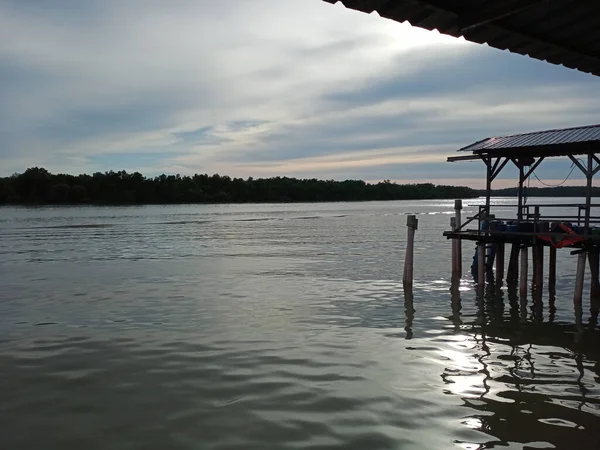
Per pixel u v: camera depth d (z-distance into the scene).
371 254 30.59
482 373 9.66
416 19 4.44
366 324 13.56
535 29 4.75
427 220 71.19
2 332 12.84
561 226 17.19
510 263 20.62
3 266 26.00
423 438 7.07
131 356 10.81
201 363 10.31
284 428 7.41
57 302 16.67
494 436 7.12
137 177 164.75
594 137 15.52
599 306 15.77
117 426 7.58
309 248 34.56
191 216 88.50
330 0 4.14
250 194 189.12
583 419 7.65
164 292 18.41
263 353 10.95
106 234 48.09
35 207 138.25
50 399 8.59
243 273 23.11
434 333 12.66
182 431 7.39
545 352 11.07
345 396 8.53
